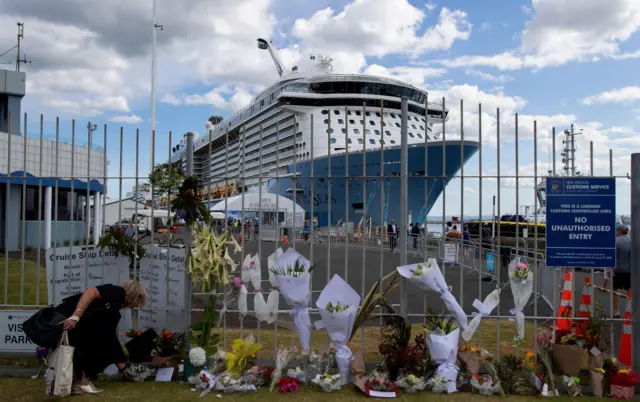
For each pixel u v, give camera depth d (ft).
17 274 37.19
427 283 15.10
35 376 15.33
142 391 14.29
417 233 56.59
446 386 14.47
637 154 15.26
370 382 14.43
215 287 15.58
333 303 15.44
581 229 15.69
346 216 16.02
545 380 14.84
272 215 65.67
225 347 16.43
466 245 49.65
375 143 98.78
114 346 14.62
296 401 13.69
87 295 13.76
